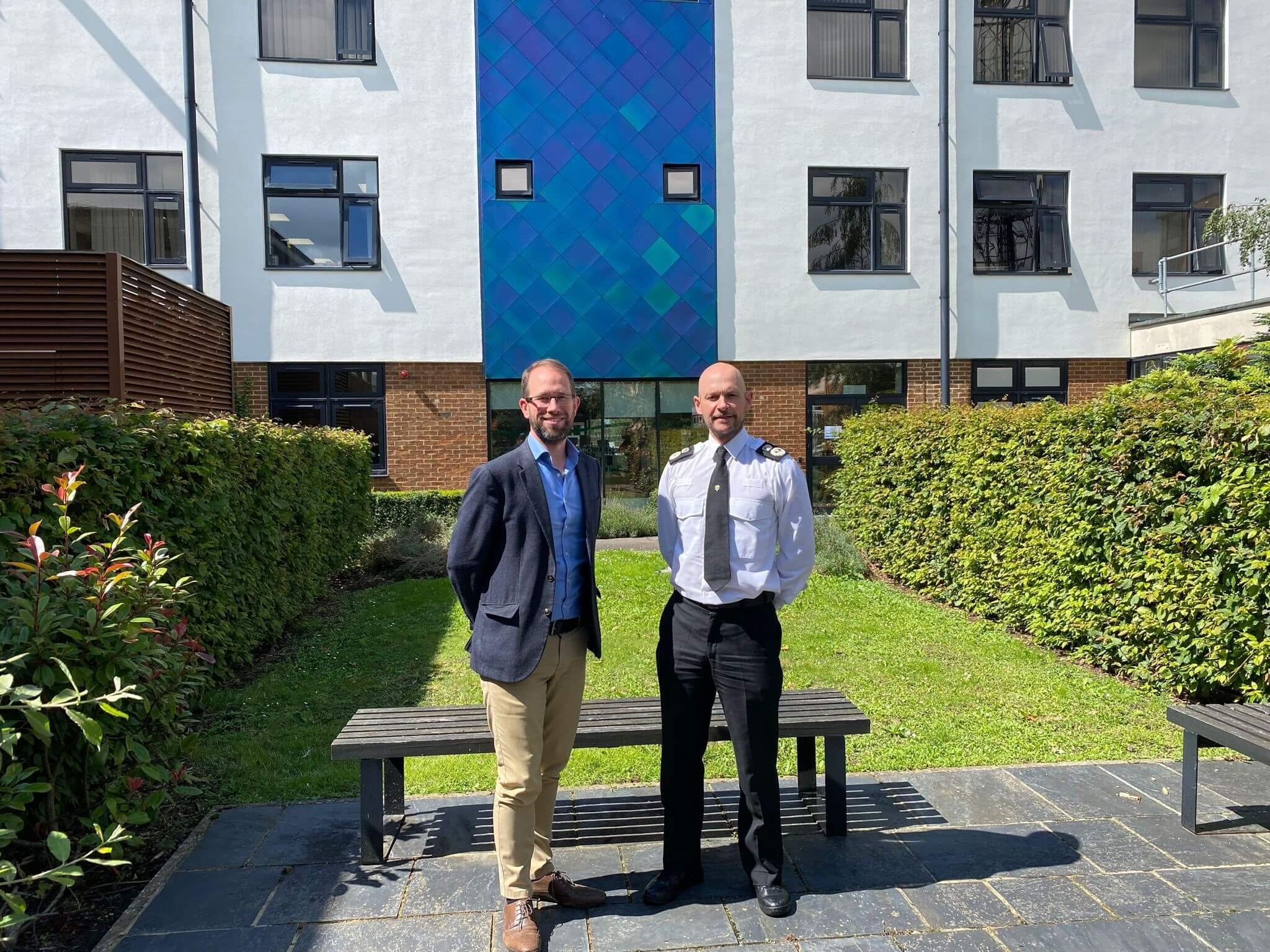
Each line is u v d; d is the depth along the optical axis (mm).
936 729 4262
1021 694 4816
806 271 13531
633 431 13359
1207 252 14516
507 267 12914
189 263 12383
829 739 3160
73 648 2473
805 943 2512
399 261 12727
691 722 2758
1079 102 14070
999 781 3666
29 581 2465
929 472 7578
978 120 13898
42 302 5375
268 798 3562
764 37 13359
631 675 5195
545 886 2740
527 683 2535
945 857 3012
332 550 8195
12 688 2215
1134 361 14250
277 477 6051
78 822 2961
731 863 3020
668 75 13172
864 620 6684
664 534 2859
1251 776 3691
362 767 2990
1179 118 14312
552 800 2750
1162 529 4691
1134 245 14422
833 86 13531
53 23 11938
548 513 2561
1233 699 4652
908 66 13688
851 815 3357
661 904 2732
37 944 2553
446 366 12883
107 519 3588
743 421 2764
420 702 4805
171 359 6422
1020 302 14062
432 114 12734
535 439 2643
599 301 13102
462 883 2869
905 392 13891
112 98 12062
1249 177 14484
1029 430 5953
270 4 12461
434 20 12703
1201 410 4570
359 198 12711
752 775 2682
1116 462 5059
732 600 2648
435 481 12906
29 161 11938
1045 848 3068
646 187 13164
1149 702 4676
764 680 2656
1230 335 12125
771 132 13406
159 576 2928
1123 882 2828
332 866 2980
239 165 12367
